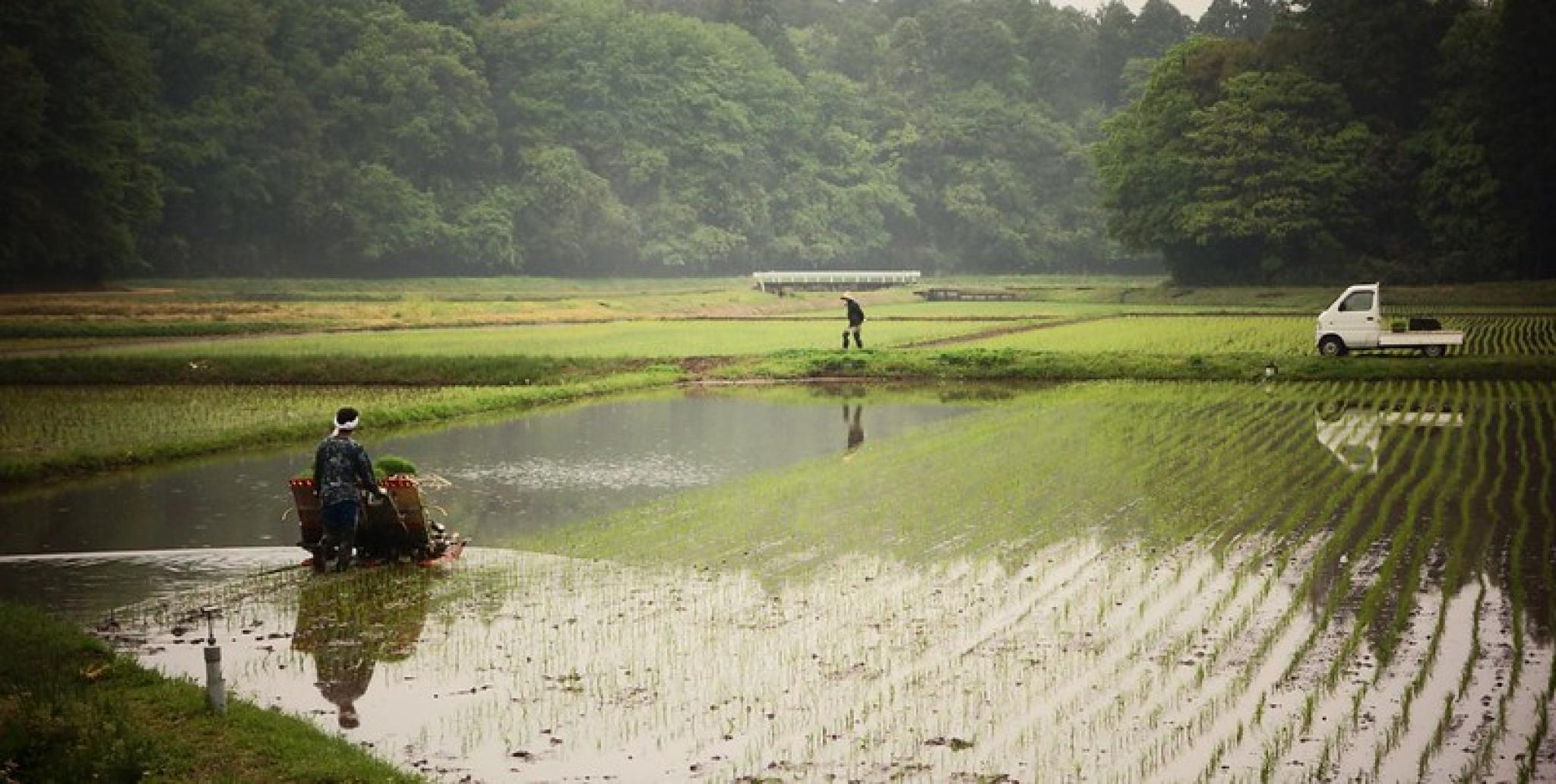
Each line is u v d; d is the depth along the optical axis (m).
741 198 187.62
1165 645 18.00
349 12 161.12
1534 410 43.03
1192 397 49.00
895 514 27.05
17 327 70.00
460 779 13.87
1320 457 33.84
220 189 139.25
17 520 26.98
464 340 72.81
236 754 14.02
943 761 14.22
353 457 22.59
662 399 51.41
